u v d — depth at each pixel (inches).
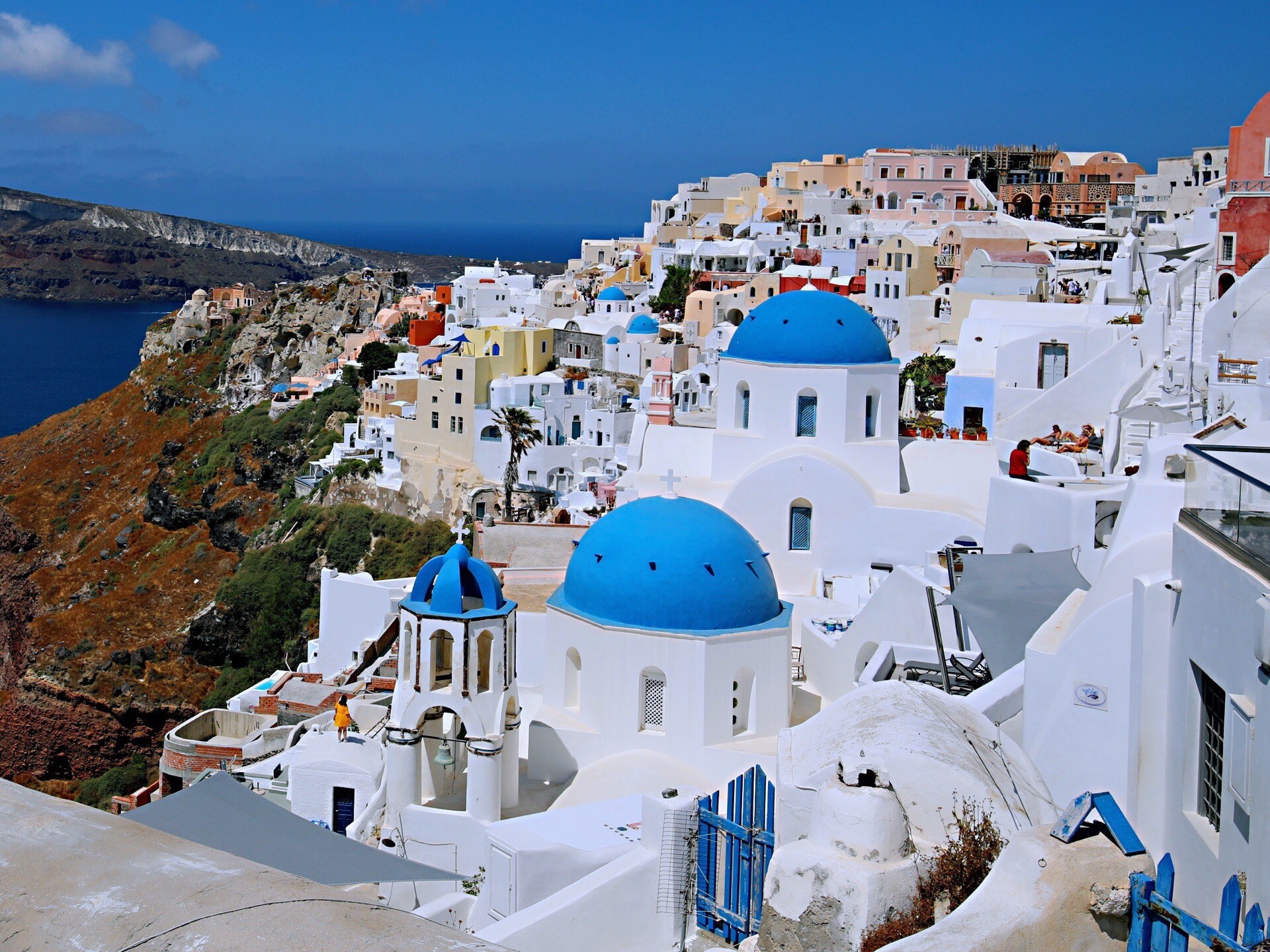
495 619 1200.2
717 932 853.2
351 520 4434.1
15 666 4751.5
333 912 275.3
